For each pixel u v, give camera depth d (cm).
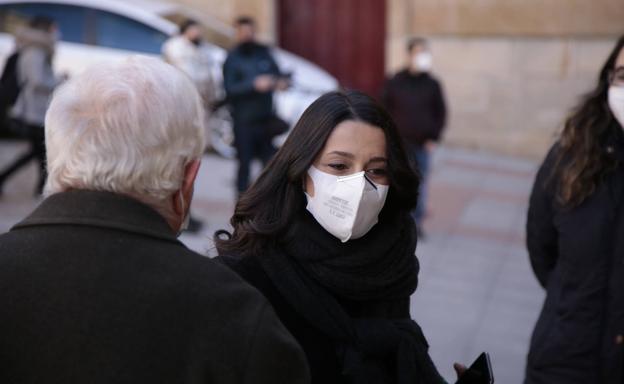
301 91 818
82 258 122
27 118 622
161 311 121
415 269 172
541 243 255
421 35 996
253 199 167
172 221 136
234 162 822
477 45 973
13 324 120
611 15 918
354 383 156
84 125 126
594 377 236
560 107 952
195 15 916
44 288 121
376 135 162
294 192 164
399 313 170
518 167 920
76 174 126
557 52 945
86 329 120
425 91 620
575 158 236
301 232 162
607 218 232
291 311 158
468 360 414
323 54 1058
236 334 121
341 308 158
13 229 129
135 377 119
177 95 130
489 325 462
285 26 1060
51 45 630
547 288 251
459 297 507
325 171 162
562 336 237
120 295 121
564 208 238
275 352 121
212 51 834
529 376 248
